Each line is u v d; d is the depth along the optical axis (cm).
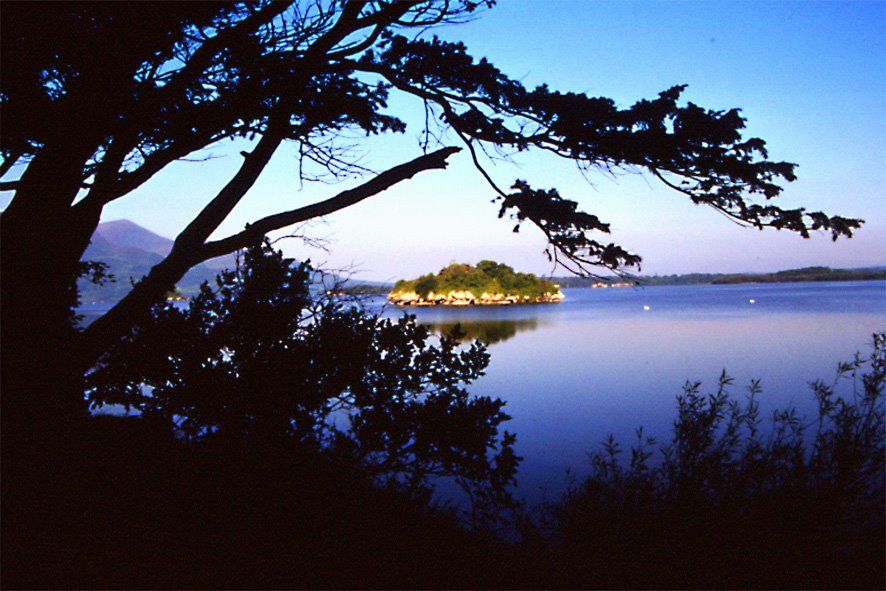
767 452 302
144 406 500
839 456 282
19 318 382
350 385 531
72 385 412
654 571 273
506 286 16900
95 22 364
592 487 314
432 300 15400
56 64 396
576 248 495
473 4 511
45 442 358
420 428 514
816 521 273
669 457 312
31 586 246
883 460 275
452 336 547
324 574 298
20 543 275
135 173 498
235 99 486
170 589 260
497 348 4981
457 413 514
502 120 538
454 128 550
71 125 398
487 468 505
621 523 294
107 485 342
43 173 409
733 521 286
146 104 428
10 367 368
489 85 516
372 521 373
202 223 508
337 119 565
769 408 1631
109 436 417
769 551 271
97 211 474
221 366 502
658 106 468
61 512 308
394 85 540
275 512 359
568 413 2067
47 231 407
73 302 452
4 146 444
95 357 455
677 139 455
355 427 528
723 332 5934
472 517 403
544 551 326
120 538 295
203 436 470
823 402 308
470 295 15900
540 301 17350
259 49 465
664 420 1889
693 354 4184
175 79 439
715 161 457
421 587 296
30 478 328
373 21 494
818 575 253
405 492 454
